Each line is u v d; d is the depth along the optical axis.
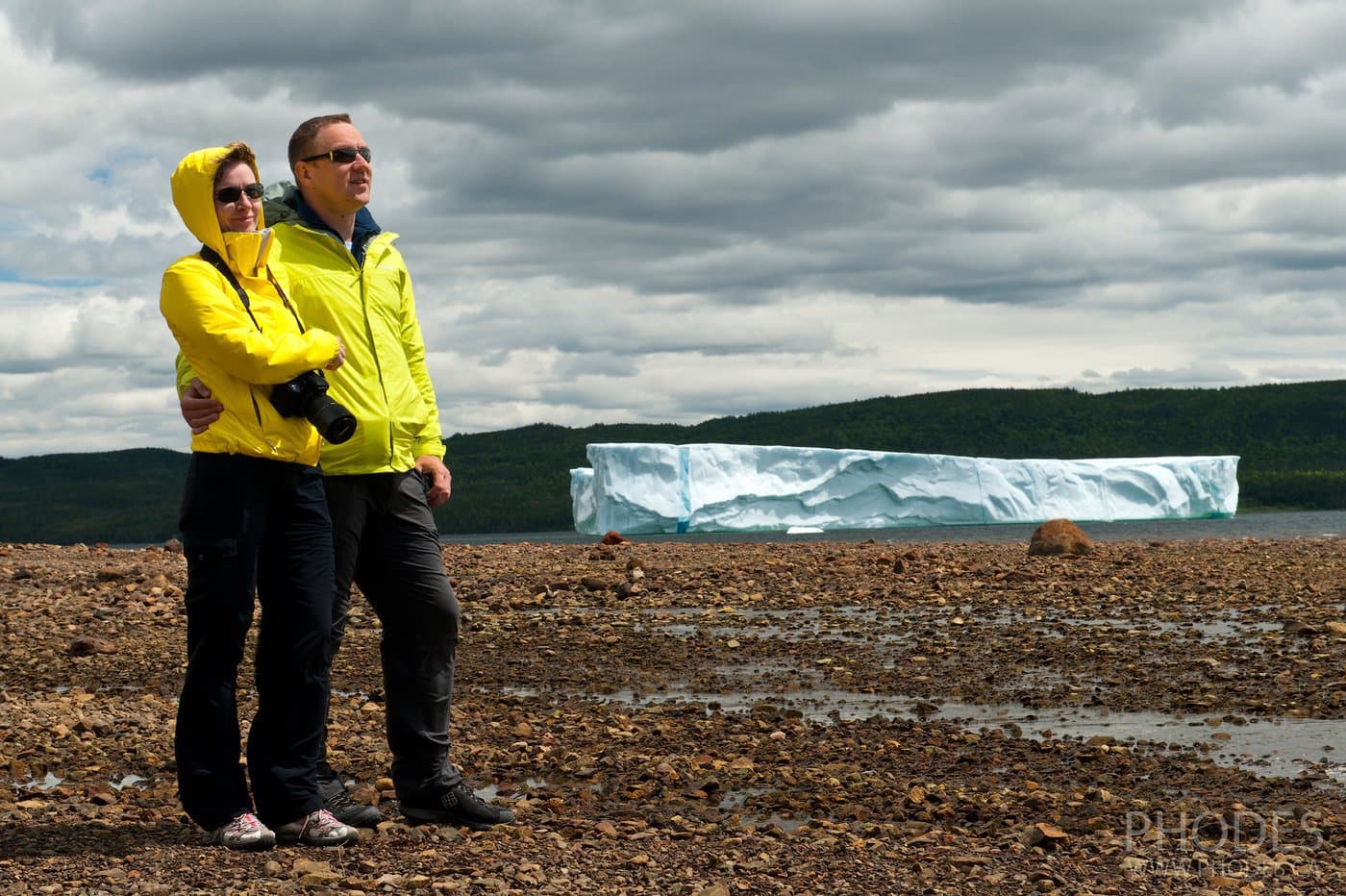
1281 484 155.12
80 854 4.20
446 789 4.76
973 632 11.27
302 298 4.54
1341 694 7.68
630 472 62.06
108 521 188.25
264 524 4.26
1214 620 11.66
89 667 9.95
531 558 21.20
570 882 3.97
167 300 4.10
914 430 183.25
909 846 4.53
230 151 4.19
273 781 4.34
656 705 8.05
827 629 11.82
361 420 4.59
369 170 4.71
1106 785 5.59
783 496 63.47
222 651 4.25
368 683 9.11
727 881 4.03
